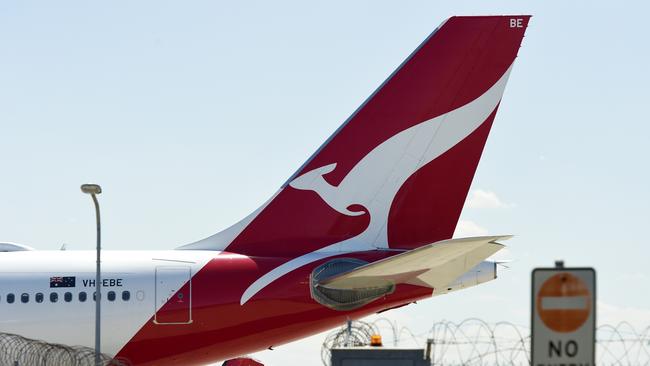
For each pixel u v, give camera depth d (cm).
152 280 4503
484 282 4497
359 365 3481
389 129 4619
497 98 4600
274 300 4472
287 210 4653
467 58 4600
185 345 4512
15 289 4491
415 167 4609
